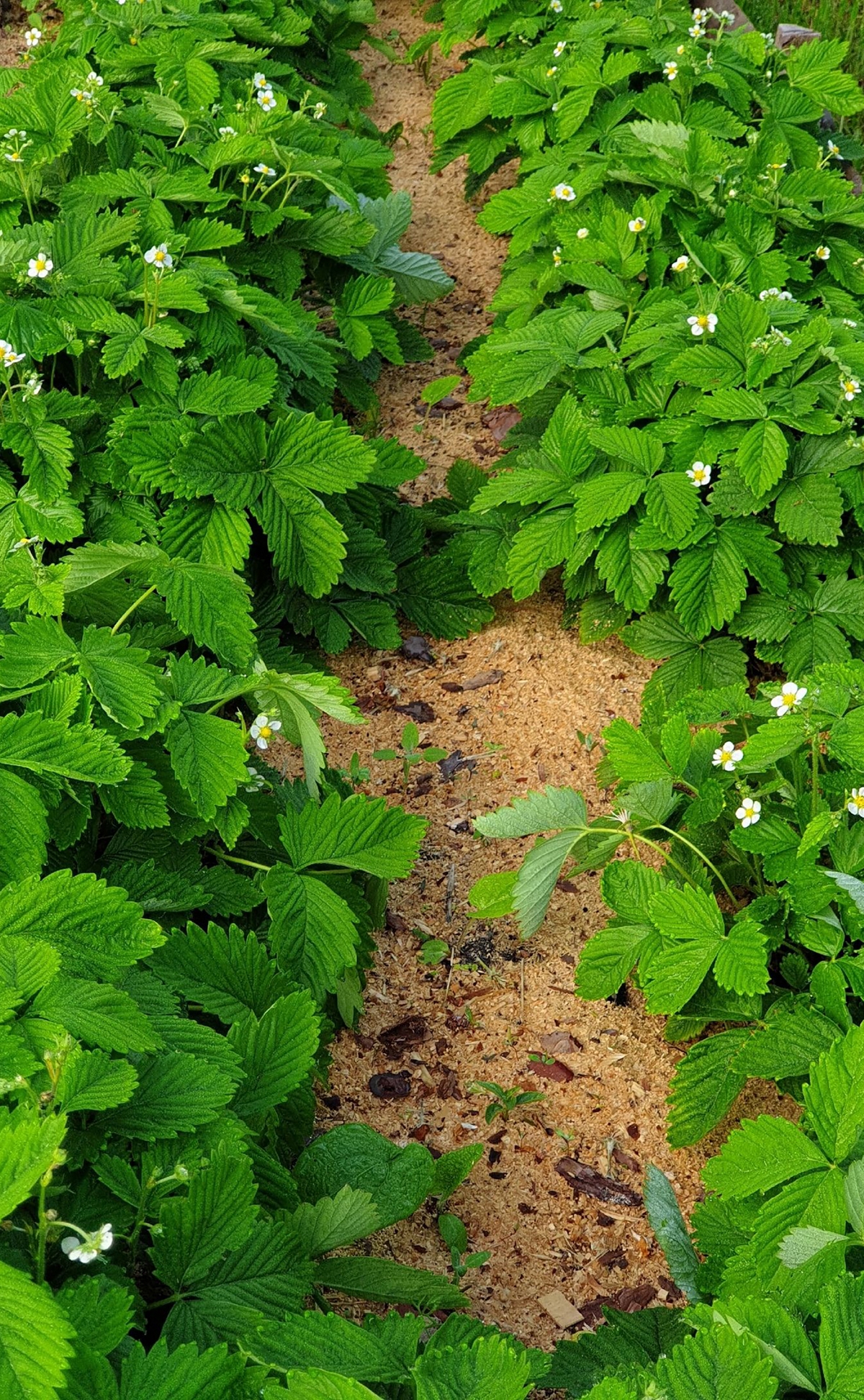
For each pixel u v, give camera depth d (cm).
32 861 139
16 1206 121
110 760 143
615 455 180
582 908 169
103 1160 130
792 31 235
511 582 183
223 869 153
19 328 177
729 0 249
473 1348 125
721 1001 154
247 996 145
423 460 201
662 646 180
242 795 157
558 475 185
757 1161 137
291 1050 140
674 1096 152
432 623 191
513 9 247
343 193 201
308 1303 140
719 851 163
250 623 161
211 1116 133
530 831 157
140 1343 124
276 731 155
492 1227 151
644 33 222
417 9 318
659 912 150
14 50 277
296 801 162
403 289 220
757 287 194
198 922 154
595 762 179
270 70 226
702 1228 143
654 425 185
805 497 178
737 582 177
